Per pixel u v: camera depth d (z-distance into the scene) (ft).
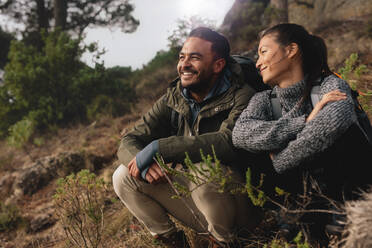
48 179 16.72
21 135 26.37
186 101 6.01
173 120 6.29
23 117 30.19
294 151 4.07
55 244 10.36
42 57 31.89
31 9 49.70
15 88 30.83
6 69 32.83
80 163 16.85
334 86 4.25
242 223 5.60
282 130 4.22
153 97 27.30
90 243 6.90
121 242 7.84
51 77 30.89
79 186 6.91
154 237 6.18
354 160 4.11
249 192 4.18
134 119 23.70
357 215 3.60
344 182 4.24
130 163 5.44
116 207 10.09
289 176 4.60
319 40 4.76
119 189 5.88
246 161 5.15
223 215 5.16
